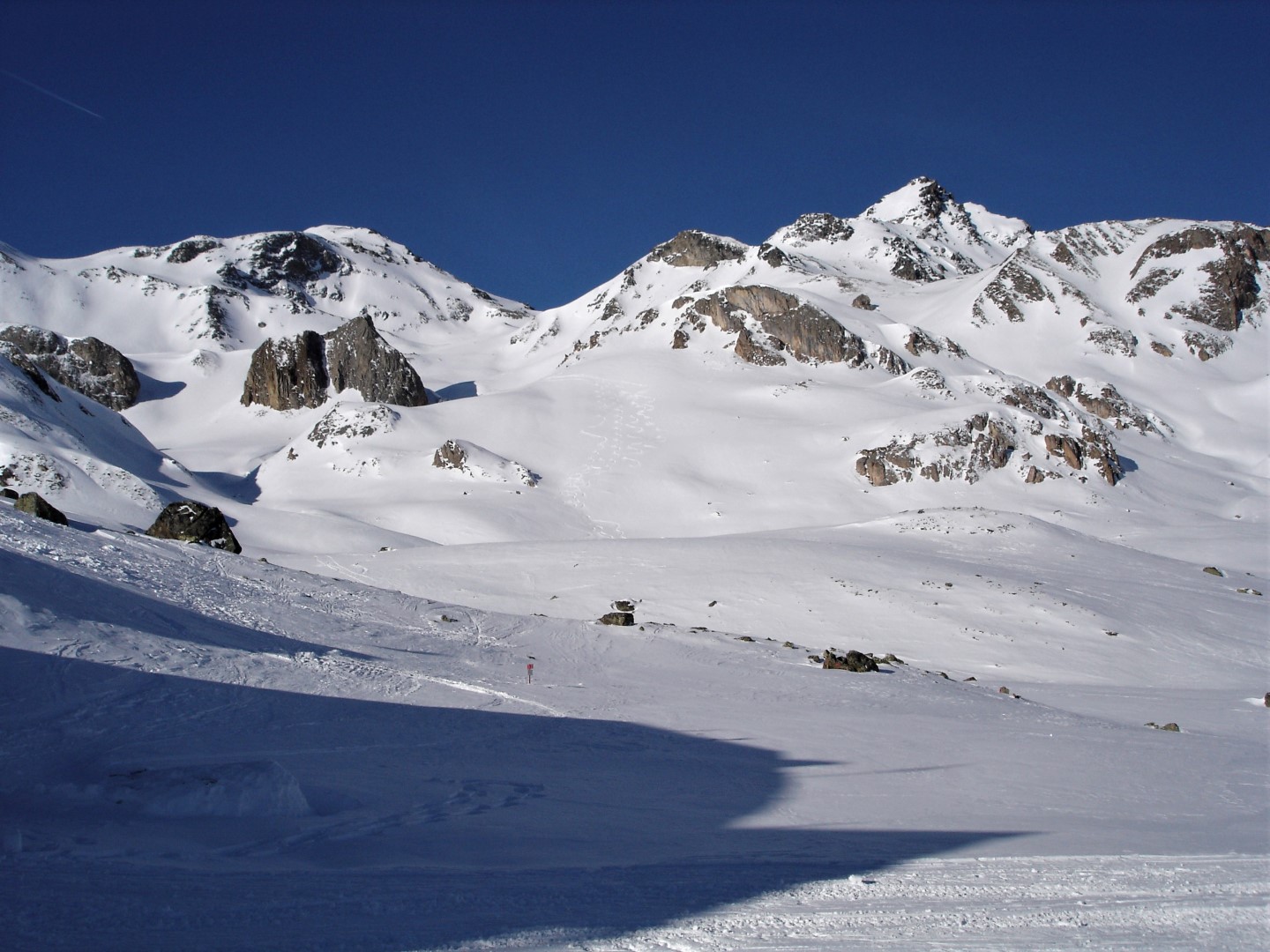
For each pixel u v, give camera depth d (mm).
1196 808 16469
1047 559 62031
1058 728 26891
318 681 23219
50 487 61500
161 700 18812
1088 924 8594
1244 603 54094
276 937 7809
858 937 8133
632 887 9992
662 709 26016
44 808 12211
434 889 9648
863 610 47969
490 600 48781
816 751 21250
